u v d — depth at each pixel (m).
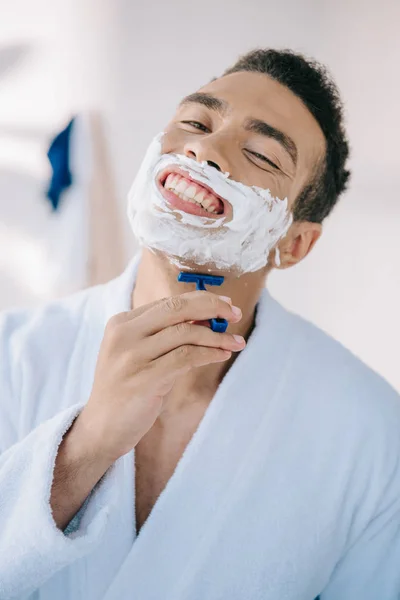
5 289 1.59
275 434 0.80
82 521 0.64
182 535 0.73
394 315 1.45
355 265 1.45
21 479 0.64
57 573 0.74
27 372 0.81
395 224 1.41
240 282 0.81
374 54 1.38
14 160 1.55
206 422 0.78
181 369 0.61
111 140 1.53
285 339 0.87
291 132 0.80
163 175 0.76
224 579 0.73
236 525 0.75
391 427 0.84
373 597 0.83
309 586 0.78
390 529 0.82
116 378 0.61
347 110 1.40
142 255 0.84
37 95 1.54
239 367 0.82
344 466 0.81
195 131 0.81
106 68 1.51
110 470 0.65
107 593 0.71
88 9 1.49
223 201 0.75
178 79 1.48
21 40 1.53
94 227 1.52
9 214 1.56
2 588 0.61
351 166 1.41
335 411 0.83
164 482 0.79
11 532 0.61
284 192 0.81
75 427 0.64
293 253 0.92
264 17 1.43
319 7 1.39
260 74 0.83
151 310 0.62
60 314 0.87
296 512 0.78
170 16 1.47
